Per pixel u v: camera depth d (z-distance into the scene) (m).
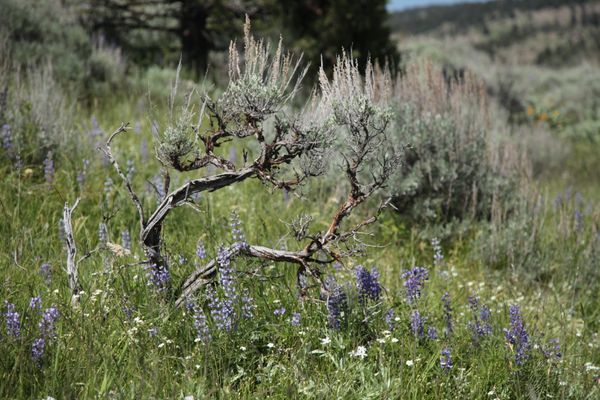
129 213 5.30
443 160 6.44
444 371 3.46
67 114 6.71
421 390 3.37
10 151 5.62
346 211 3.62
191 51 14.52
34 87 6.90
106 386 2.91
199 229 5.15
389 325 3.71
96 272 3.82
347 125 3.66
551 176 12.77
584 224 7.42
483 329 3.90
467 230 6.38
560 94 25.09
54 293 3.61
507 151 7.04
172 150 3.43
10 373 2.91
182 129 3.48
